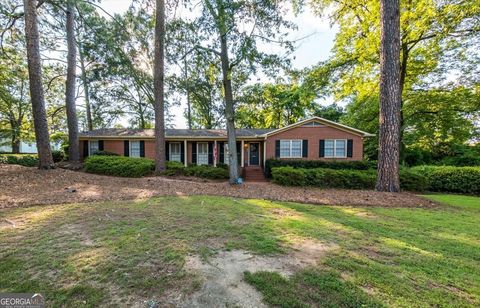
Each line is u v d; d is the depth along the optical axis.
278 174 9.85
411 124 16.09
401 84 13.48
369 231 4.22
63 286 2.34
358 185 9.16
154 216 4.89
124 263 2.81
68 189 7.46
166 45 10.40
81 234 3.76
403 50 13.08
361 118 17.36
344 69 14.04
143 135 15.78
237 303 2.11
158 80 11.37
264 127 26.16
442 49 12.59
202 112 25.33
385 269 2.75
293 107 25.56
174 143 16.61
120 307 2.06
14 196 6.41
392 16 7.56
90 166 11.14
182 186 8.77
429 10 9.65
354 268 2.76
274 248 3.32
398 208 6.30
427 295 2.25
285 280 2.47
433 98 14.12
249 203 6.52
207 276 2.55
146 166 11.28
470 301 2.16
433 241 3.75
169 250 3.19
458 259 3.09
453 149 17.73
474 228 4.50
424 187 9.48
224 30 8.09
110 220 4.55
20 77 16.02
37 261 2.82
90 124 20.12
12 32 12.24
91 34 16.78
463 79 13.13
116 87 21.91
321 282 2.44
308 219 4.94
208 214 5.14
